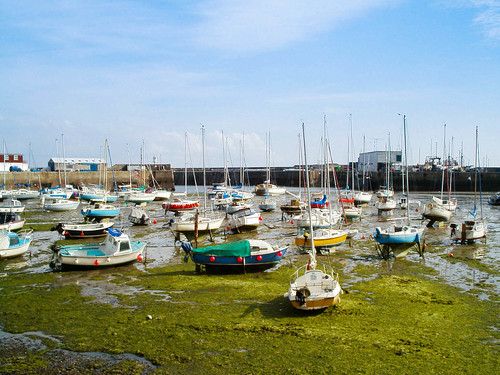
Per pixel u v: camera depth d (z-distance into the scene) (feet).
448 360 43.32
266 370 41.93
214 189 310.45
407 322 53.93
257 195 317.83
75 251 91.76
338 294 59.67
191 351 46.52
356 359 43.73
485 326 52.49
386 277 76.74
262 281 75.10
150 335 51.03
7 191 260.42
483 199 268.21
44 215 187.01
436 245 110.32
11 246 95.40
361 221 164.66
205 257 79.87
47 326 54.49
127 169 437.99
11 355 46.44
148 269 85.81
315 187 420.77
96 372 42.50
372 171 368.07
